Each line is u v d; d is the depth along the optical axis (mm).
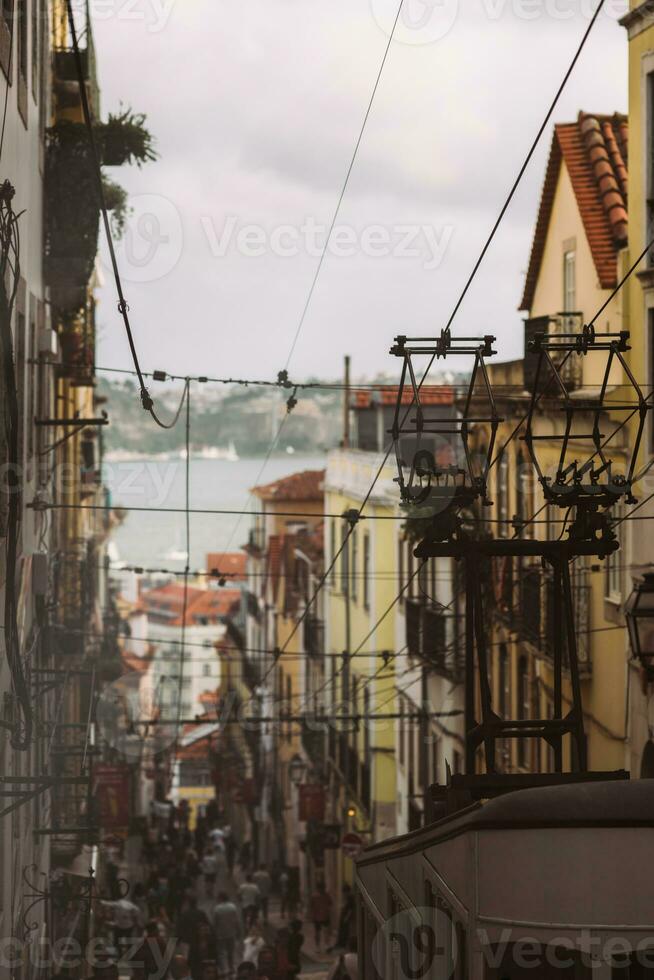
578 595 25859
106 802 29375
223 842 51625
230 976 29406
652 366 23188
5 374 11516
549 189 29922
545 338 12836
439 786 13305
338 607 47000
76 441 37938
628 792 10133
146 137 22156
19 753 15195
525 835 10047
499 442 32344
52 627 21781
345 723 42344
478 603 12742
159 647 149750
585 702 25969
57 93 26641
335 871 43438
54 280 22594
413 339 12570
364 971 15219
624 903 9891
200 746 77312
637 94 23875
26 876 17141
